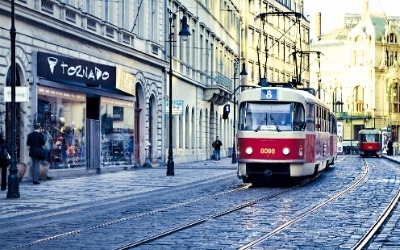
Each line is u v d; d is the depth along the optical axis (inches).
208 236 536.4
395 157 3221.0
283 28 4128.9
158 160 1873.8
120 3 1579.7
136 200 882.8
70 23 1270.9
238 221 634.8
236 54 3174.2
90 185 1103.0
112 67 1437.0
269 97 1104.8
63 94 1285.7
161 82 1902.1
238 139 1109.7
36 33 1170.0
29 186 1064.8
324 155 1403.8
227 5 2945.4
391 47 4940.9
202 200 869.2
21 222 645.3
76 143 1349.7
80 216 703.1
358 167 1903.3
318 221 629.3
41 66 1166.3
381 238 520.4
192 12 2251.5
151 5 1820.9
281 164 1087.6
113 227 603.8
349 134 4923.7
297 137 1091.3
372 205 778.2
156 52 1830.7
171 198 909.8
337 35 5339.6
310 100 1175.0
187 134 2209.6
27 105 1142.3
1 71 1057.5
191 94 2246.6
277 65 3986.2
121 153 1594.5
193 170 1657.2
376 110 4852.4
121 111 1587.1
